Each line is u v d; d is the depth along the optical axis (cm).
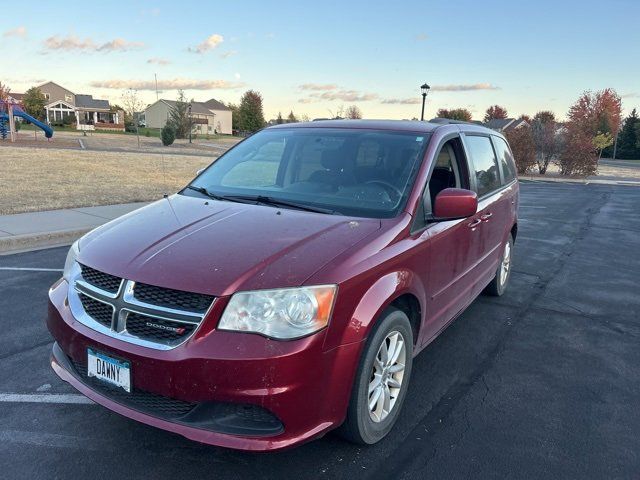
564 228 1215
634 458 318
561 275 757
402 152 386
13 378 389
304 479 286
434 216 368
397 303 337
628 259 888
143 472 288
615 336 520
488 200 491
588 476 300
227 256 278
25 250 775
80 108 9956
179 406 264
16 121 5275
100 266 288
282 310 255
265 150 431
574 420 359
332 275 268
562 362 454
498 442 329
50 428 327
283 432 257
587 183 2839
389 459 306
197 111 10138
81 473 286
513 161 648
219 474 288
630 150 7925
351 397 289
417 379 412
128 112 8069
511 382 413
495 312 576
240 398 249
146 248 294
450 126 444
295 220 326
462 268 426
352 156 394
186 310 259
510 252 641
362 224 323
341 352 271
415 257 329
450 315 424
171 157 2977
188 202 374
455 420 353
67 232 847
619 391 405
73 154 2697
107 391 284
